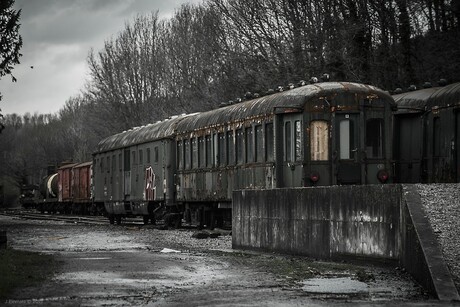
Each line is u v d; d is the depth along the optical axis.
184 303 14.54
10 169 156.88
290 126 33.34
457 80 56.38
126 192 55.81
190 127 44.22
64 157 142.75
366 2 61.72
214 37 72.94
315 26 62.31
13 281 17.73
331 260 22.45
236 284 17.53
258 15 65.50
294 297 15.28
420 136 35.69
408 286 16.72
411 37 60.03
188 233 40.00
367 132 32.91
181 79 83.31
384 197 19.64
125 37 97.44
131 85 94.69
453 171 32.81
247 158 36.84
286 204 25.34
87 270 20.64
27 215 83.50
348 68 58.97
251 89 66.50
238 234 29.33
